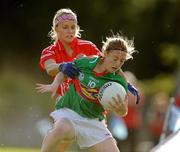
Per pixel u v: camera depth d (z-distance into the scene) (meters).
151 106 52.62
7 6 63.38
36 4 63.16
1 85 63.56
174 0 66.75
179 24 67.25
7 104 56.19
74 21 19.86
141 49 67.12
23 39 64.19
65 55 20.02
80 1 63.22
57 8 63.12
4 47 64.38
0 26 63.94
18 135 46.53
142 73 68.62
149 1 66.81
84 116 18.53
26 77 64.00
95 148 18.47
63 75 18.53
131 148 41.12
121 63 18.23
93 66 18.41
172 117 27.70
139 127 45.78
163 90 69.38
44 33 63.59
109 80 18.39
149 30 66.81
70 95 18.66
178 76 57.12
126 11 66.06
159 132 44.12
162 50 68.44
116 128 40.28
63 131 18.06
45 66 19.77
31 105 58.16
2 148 34.03
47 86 18.27
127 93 18.58
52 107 57.88
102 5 64.81
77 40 20.22
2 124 48.69
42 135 46.25
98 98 18.34
